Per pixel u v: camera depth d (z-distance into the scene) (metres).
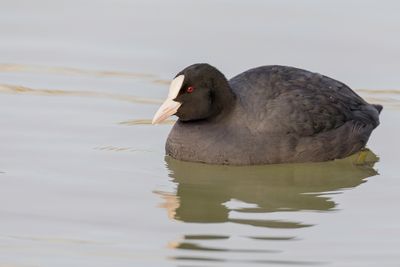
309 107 15.78
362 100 16.89
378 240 12.68
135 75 19.41
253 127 15.52
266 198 14.39
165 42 20.83
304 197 14.45
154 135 17.12
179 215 13.55
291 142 15.53
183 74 15.58
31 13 22.48
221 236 12.80
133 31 21.45
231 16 22.27
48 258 11.99
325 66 19.59
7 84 18.92
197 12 22.55
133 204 13.95
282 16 22.20
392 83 18.98
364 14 22.28
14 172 15.10
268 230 13.05
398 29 21.38
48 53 20.34
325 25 21.61
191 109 15.60
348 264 11.88
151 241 12.59
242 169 15.52
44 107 18.06
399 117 17.98
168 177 15.16
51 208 13.70
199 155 15.60
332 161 16.02
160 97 18.62
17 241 12.53
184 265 11.77
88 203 13.93
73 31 21.45
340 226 13.21
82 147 16.34
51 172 15.16
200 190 14.65
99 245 12.44
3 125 17.14
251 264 11.83
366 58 20.03
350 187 14.88
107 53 20.38
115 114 17.89
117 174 15.21
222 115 15.67
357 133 16.16
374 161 16.09
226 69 19.38
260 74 16.14
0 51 20.38
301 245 12.50
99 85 19.06
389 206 14.00
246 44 20.64
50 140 16.58
